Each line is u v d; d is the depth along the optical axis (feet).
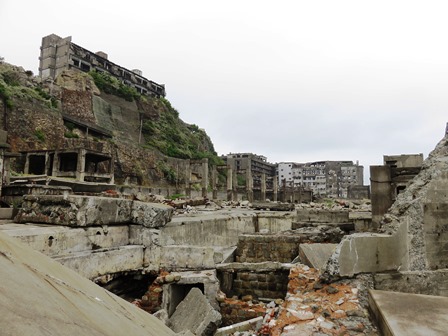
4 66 110.52
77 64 177.17
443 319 10.12
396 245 16.33
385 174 31.30
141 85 209.56
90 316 5.98
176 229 26.43
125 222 22.21
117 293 20.49
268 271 21.21
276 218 46.32
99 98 144.77
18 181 50.96
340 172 283.18
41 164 89.35
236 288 21.56
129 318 7.80
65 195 19.56
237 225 40.63
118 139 133.90
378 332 11.33
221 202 76.28
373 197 31.45
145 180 133.28
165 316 17.22
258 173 270.67
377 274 15.43
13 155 36.19
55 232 16.97
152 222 22.22
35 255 8.09
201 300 17.63
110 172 84.17
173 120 195.52
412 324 9.74
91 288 8.66
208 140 247.29
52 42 177.27
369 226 37.65
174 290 20.39
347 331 11.61
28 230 16.11
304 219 40.09
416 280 15.56
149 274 21.76
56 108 113.70
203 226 32.04
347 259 15.38
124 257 20.25
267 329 13.52
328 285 15.17
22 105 95.76
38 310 4.74
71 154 78.64
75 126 116.88
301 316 12.83
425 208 18.47
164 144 167.12
